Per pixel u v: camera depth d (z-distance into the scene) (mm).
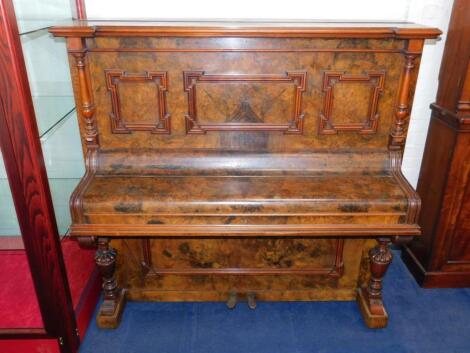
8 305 1698
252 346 1864
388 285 2244
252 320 2014
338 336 1922
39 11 1629
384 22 1920
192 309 2076
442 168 2018
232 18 2025
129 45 1595
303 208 1581
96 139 1716
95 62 1617
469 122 1838
